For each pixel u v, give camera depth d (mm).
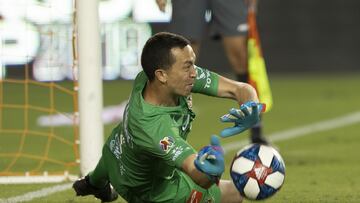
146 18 46969
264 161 12898
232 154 24969
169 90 12930
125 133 13305
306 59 54188
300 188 18594
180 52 12742
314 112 37656
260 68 20016
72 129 31984
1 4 36125
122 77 48188
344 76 54031
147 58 12875
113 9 47094
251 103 12211
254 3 24078
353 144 27281
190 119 13578
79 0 19312
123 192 14320
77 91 20109
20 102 39344
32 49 36094
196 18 23656
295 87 48719
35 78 42844
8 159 23844
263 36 53688
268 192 12906
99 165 14781
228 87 14172
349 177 20234
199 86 14086
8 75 43531
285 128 32281
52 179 19875
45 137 29562
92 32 19297
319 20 54000
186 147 12383
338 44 54188
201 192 13930
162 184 13875
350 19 54094
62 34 32031
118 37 47281
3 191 18469
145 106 12836
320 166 22219
